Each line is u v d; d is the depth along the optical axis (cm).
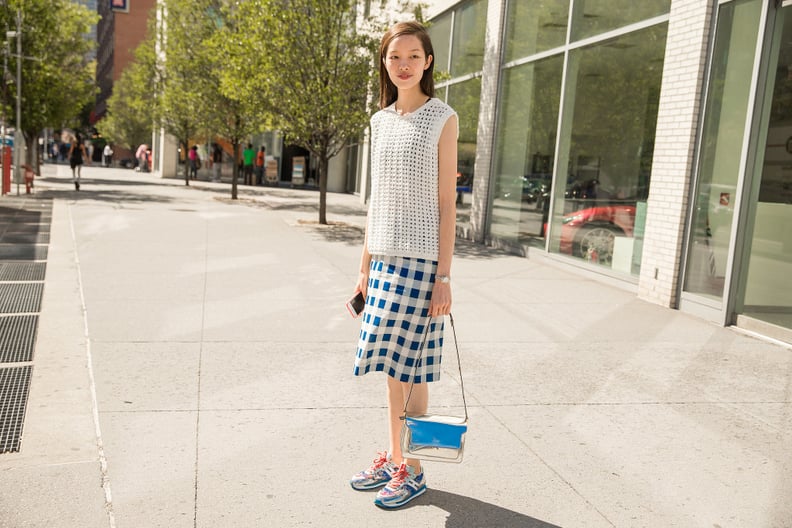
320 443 332
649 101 771
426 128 260
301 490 285
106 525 251
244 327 548
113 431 336
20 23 1964
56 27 2222
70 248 916
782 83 580
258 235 1157
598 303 714
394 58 259
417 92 268
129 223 1229
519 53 1118
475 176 1259
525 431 360
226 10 1869
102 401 376
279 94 1297
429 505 277
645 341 559
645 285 743
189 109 2006
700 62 672
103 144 6022
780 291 572
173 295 655
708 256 658
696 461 329
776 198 580
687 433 365
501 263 983
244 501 273
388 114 272
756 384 453
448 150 261
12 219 1205
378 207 271
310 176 3188
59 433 331
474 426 364
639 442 350
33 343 482
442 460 260
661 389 437
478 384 436
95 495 272
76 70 2505
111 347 478
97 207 1513
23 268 763
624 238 812
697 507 284
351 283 756
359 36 1294
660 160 728
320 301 657
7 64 2036
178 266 816
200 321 561
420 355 268
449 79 1397
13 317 552
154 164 3866
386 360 267
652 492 296
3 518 252
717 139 655
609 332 586
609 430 365
